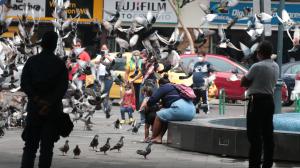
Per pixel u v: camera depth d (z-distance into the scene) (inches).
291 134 1273.4
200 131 1375.5
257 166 1111.6
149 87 1625.2
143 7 3740.2
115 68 2549.2
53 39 982.4
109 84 1975.9
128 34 1494.8
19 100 1733.5
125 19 3754.9
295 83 2721.5
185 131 1412.4
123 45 1481.3
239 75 2731.3
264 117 1096.2
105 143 1425.9
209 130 1357.0
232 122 1577.3
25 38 1673.2
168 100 1504.7
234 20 1545.3
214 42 3245.6
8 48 1654.8
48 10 3617.1
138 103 2309.3
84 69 1669.5
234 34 3528.5
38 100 951.0
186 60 2578.7
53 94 958.4
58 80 968.9
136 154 1346.0
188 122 1449.3
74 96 1694.1
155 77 1787.6
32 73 968.9
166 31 3690.9
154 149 1432.1
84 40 3597.4
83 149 1397.6
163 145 1501.0
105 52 1749.5
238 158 1318.9
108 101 2006.6
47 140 954.1
